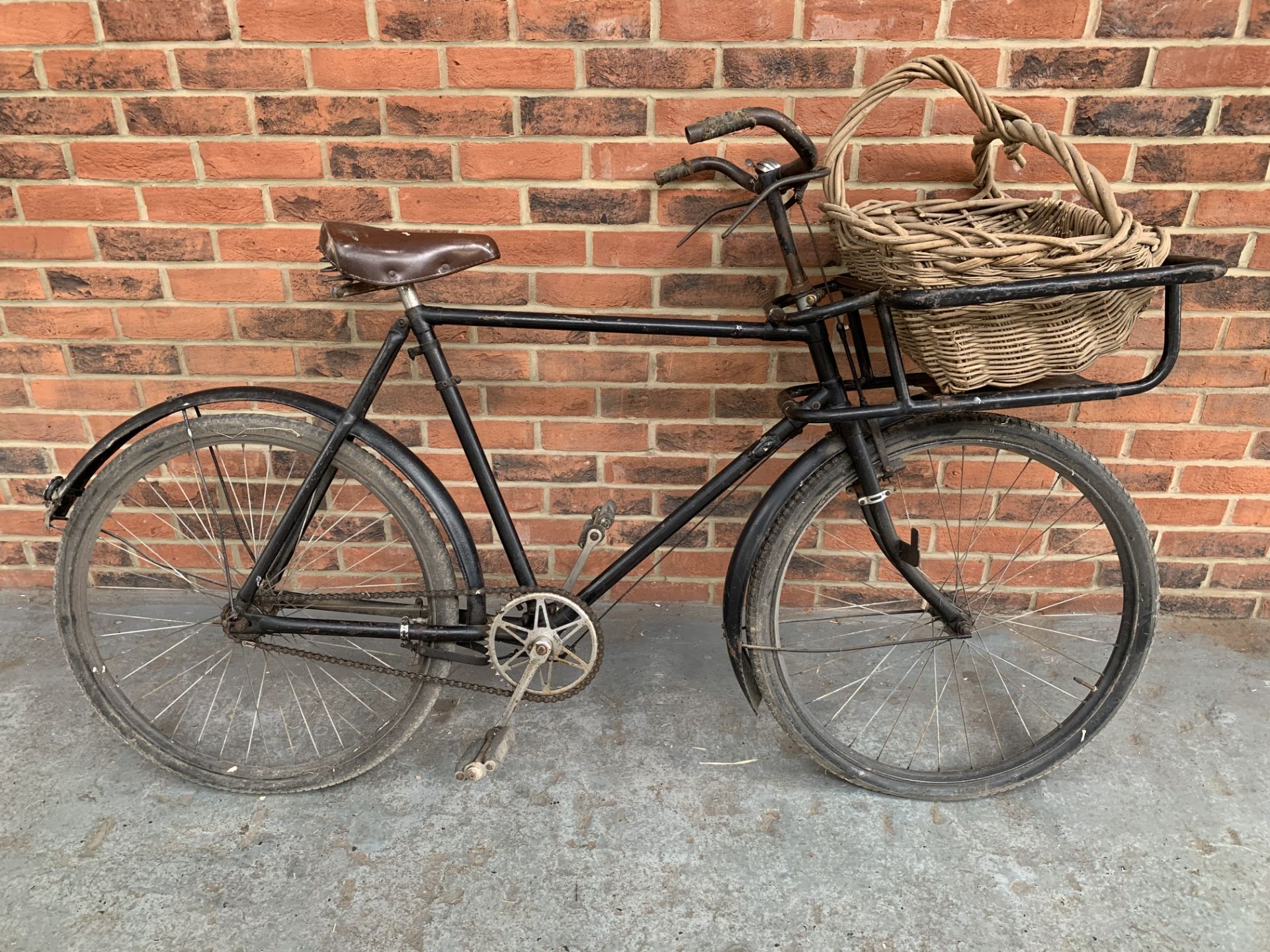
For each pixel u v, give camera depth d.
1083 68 1.77
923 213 1.71
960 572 2.20
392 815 1.74
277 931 1.50
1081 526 2.21
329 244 1.51
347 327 2.04
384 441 1.69
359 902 1.56
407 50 1.78
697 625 2.29
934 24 1.75
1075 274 1.33
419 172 1.88
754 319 2.00
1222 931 1.50
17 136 1.87
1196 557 2.24
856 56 1.78
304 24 1.76
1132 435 2.12
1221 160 1.83
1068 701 2.05
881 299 1.45
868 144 1.85
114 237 1.96
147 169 1.90
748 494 2.19
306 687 2.09
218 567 2.34
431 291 2.00
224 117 1.84
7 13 1.76
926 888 1.59
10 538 2.32
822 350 1.62
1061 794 1.78
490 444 2.15
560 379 2.08
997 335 1.41
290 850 1.66
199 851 1.65
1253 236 1.90
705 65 1.79
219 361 2.10
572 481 2.19
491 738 1.75
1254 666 2.12
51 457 2.21
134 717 1.79
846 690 2.08
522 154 1.86
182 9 1.75
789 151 1.85
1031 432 1.63
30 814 1.72
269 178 1.90
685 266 1.96
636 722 1.97
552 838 1.69
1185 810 1.74
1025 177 1.88
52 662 2.12
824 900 1.56
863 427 1.65
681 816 1.74
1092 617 2.31
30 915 1.52
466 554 1.73
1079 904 1.55
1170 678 2.09
